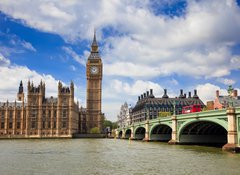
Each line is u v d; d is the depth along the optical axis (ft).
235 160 182.70
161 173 145.59
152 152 246.47
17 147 321.52
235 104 434.30
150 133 415.23
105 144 378.94
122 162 186.39
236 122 219.82
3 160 198.39
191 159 192.85
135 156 219.20
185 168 158.51
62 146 339.77
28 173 148.46
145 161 189.57
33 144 383.45
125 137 612.70
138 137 524.52
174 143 319.27
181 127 308.19
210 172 145.69
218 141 331.16
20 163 183.42
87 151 267.59
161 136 420.77
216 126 305.32
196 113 271.90
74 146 339.36
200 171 148.87
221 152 228.43
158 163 179.22
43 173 148.25
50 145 359.66
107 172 150.20
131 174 144.15
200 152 233.76
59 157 216.33
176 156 211.82
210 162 176.55
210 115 246.27
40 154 239.71
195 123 290.35
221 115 233.35
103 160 197.47
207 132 325.01
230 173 142.72
